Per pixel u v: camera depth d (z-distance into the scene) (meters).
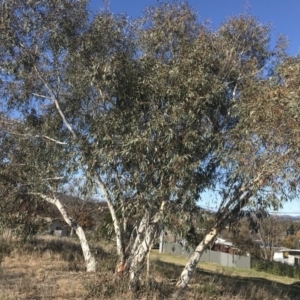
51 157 13.67
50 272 13.12
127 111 10.38
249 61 11.91
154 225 10.85
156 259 21.78
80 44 11.92
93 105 11.85
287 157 8.42
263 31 12.41
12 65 12.33
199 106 9.77
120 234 11.63
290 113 8.02
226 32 12.08
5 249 16.30
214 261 42.75
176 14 12.31
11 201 14.96
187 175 9.38
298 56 9.63
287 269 37.94
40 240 19.59
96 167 10.68
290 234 62.91
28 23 11.88
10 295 9.19
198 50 10.59
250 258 41.16
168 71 10.17
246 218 10.62
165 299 10.24
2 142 14.75
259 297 12.51
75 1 12.07
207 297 10.98
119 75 10.59
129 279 10.58
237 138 9.57
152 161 9.66
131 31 12.31
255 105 9.04
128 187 10.17
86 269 13.77
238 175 9.47
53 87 13.34
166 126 9.52
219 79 10.77
